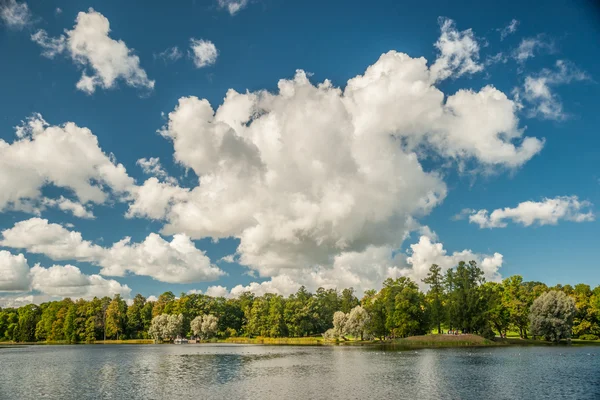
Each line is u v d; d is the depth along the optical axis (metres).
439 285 148.62
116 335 191.00
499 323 137.38
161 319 181.62
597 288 148.00
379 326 146.75
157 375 64.44
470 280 140.38
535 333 128.12
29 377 63.88
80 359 95.88
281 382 55.06
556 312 125.88
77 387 53.62
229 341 182.62
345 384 52.59
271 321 182.00
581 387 49.19
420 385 51.34
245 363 81.12
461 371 64.12
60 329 183.00
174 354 108.44
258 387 51.22
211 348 134.88
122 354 111.06
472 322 132.12
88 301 192.88
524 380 54.53
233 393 47.44
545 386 49.97
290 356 96.56
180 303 192.88
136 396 46.91
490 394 45.34
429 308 142.00
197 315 191.50
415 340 130.88
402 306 135.88
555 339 126.44
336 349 119.25
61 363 86.31
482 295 139.38
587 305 140.25
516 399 42.72
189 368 73.62
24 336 191.50
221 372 67.00
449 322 136.88
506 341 128.62
